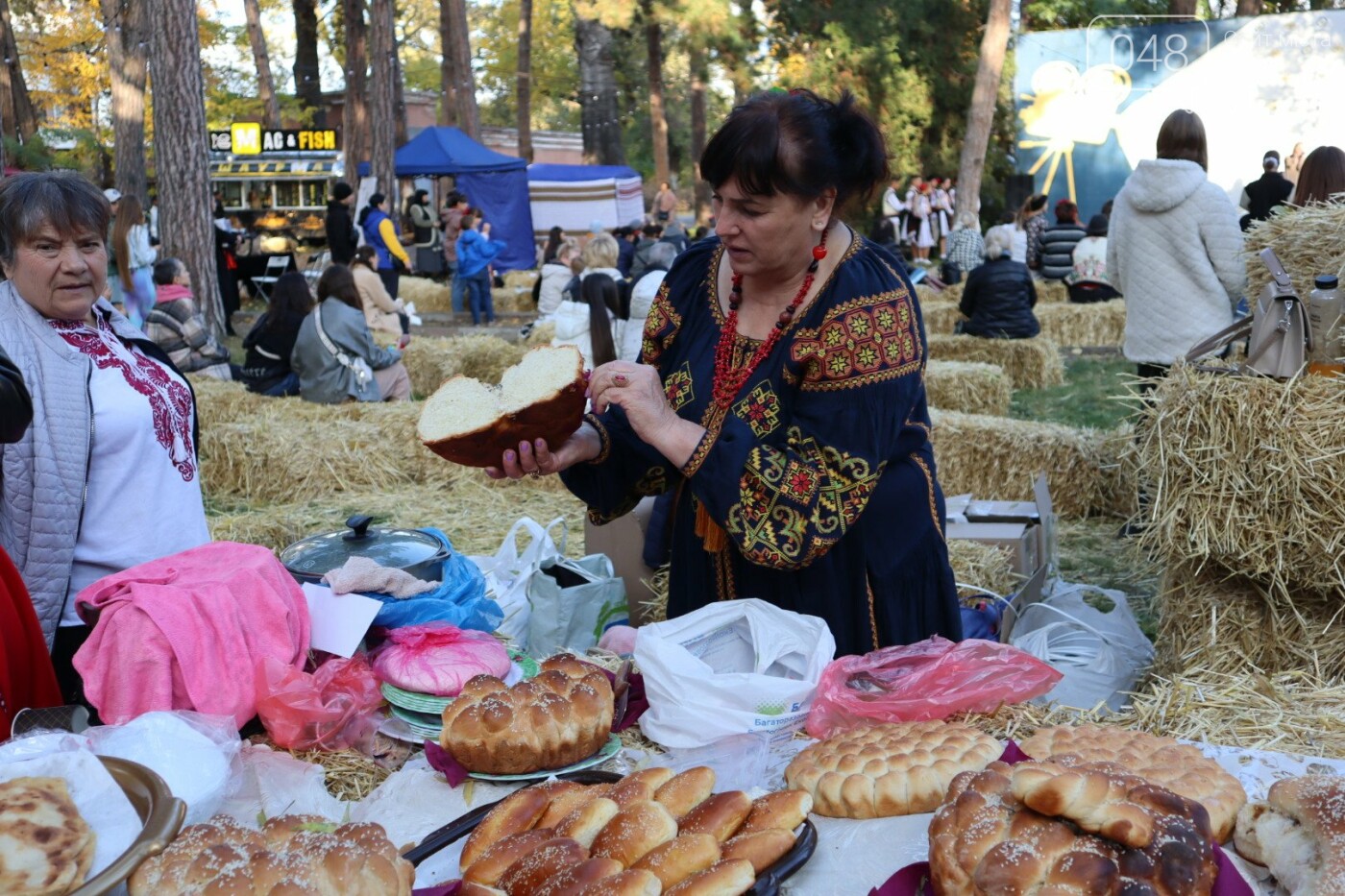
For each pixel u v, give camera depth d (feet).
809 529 6.80
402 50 173.88
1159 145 18.35
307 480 23.95
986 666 7.00
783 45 95.50
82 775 4.85
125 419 8.56
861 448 6.93
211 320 40.86
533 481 24.67
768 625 7.22
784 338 7.18
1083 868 4.22
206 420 25.82
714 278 7.83
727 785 6.08
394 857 4.58
